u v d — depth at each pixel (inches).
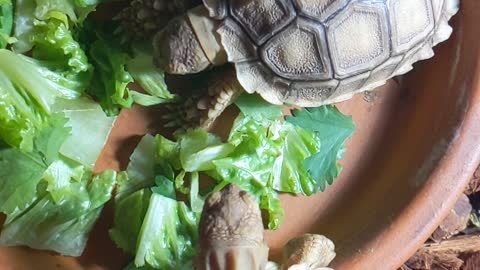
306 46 7.4
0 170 7.2
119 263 7.9
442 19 8.2
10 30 7.4
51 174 7.4
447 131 8.2
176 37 7.3
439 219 8.1
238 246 6.4
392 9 7.6
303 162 8.3
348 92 8.0
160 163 7.9
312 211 8.6
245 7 7.2
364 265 8.0
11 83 7.2
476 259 9.4
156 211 7.6
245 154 8.0
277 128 8.2
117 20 7.8
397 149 8.8
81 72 7.6
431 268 9.4
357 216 8.4
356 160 8.8
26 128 7.1
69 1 7.5
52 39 7.3
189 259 7.8
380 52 7.7
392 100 9.0
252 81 7.5
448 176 8.1
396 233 8.0
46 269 7.6
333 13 7.3
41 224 7.5
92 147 7.7
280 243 8.4
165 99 8.0
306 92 7.7
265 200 8.1
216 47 7.3
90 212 7.7
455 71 8.5
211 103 7.7
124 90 7.7
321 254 7.7
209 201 6.6
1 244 7.4
